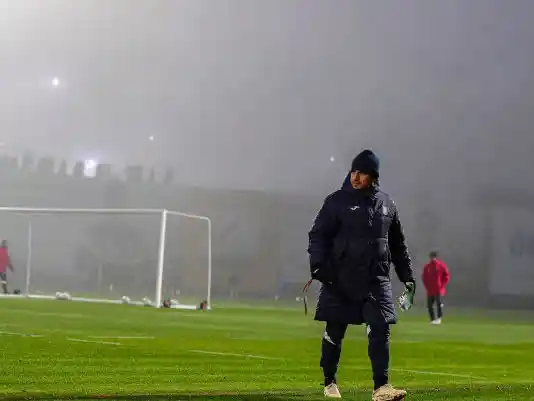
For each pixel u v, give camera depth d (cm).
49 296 4331
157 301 3559
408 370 1337
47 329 1953
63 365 1197
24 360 1245
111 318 2523
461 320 3562
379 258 823
